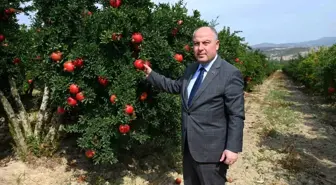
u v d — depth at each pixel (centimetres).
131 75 385
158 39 400
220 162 297
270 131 786
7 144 558
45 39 412
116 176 480
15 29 518
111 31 370
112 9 386
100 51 398
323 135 813
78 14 418
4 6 486
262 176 523
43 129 520
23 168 474
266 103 1341
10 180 438
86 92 396
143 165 520
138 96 421
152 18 418
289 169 552
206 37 290
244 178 512
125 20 382
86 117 418
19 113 520
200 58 294
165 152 556
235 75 286
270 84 2784
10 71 500
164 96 430
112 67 401
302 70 2206
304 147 699
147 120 446
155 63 416
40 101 666
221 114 293
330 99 1397
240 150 282
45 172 473
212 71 293
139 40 389
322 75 1286
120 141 444
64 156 523
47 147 507
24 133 518
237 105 283
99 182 454
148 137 442
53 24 426
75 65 394
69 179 463
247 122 927
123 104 381
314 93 1775
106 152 400
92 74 399
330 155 650
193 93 301
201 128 295
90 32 404
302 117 1058
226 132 297
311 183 502
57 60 404
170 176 493
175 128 482
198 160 298
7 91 564
